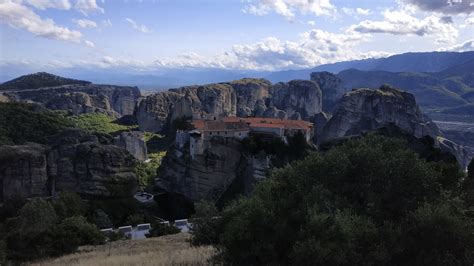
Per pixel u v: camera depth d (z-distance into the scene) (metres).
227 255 27.42
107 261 38.88
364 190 26.77
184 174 138.75
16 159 111.75
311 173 28.59
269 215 25.62
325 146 106.56
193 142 136.38
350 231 22.08
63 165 117.12
